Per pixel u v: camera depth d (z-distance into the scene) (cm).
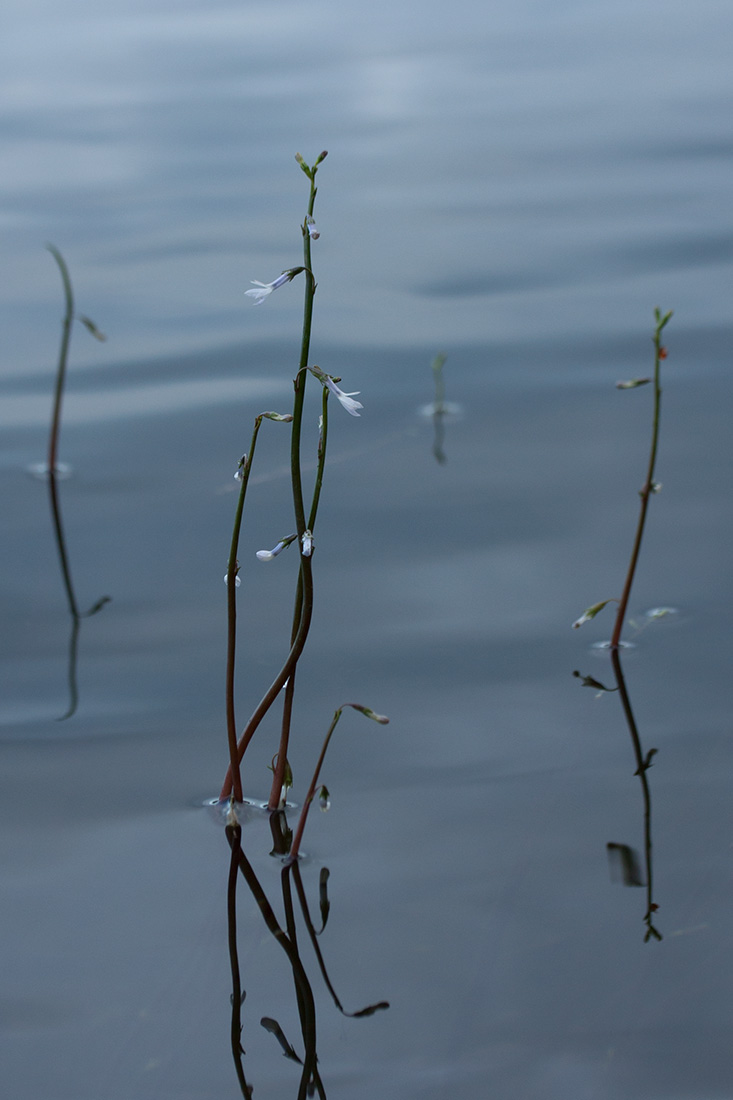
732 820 287
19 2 2327
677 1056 214
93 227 977
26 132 1335
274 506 514
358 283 845
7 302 812
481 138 1273
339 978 240
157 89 1548
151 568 462
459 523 489
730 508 491
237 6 2227
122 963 246
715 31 1911
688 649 384
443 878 273
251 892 270
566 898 262
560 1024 224
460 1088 208
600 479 528
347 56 1764
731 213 976
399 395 647
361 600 427
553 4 2214
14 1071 216
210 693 370
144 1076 214
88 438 602
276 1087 210
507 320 763
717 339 711
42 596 438
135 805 309
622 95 1486
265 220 983
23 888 273
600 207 1013
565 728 340
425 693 363
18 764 329
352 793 311
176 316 786
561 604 419
